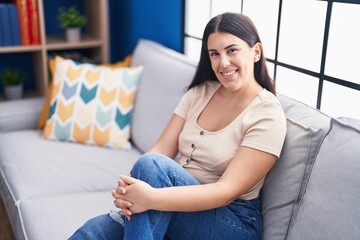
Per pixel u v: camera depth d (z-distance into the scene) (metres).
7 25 2.54
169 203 1.16
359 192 1.00
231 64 1.28
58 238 1.39
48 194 1.69
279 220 1.25
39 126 2.34
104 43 2.76
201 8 2.16
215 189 1.19
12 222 1.69
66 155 1.99
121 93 2.11
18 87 2.79
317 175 1.13
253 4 1.81
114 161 1.95
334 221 1.04
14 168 1.88
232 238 1.27
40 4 2.56
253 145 1.22
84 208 1.57
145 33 2.69
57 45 2.66
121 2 3.00
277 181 1.28
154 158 1.24
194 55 2.27
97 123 2.09
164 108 1.92
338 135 1.12
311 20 1.52
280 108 1.28
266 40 1.77
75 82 2.14
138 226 1.16
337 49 1.43
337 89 1.46
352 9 1.35
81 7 3.04
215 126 1.37
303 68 1.59
